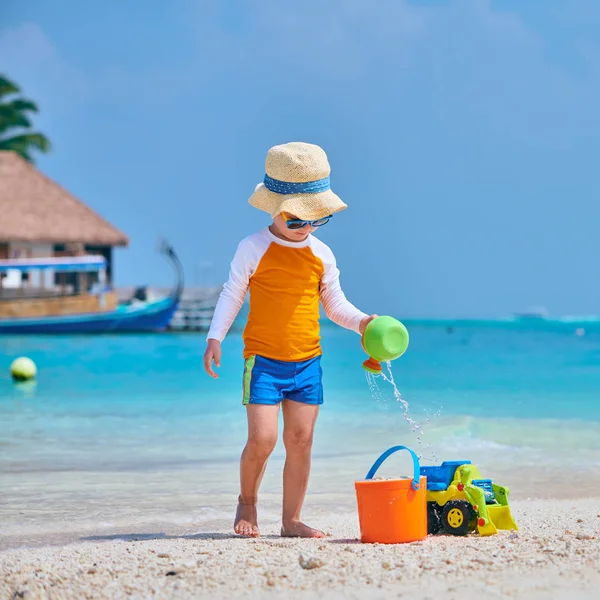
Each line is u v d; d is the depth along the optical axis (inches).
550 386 518.3
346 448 312.3
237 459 294.8
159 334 1354.6
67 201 1579.7
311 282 180.9
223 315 182.7
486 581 127.7
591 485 247.4
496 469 272.8
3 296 1317.7
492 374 608.4
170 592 129.5
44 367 721.0
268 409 175.9
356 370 657.0
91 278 1533.0
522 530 179.3
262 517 210.1
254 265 180.2
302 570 138.3
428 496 175.8
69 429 367.2
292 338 177.9
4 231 1477.6
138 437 344.2
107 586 134.2
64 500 230.1
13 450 314.3
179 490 243.1
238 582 132.7
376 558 144.6
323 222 180.5
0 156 1610.5
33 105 2253.9
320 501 228.8
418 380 564.4
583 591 122.0
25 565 150.9
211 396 490.6
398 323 178.7
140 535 191.0
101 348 1020.5
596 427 356.8
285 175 179.0
